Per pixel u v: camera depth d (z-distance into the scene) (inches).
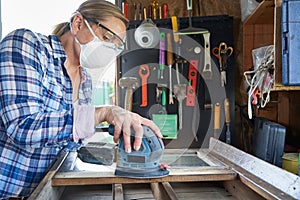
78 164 48.8
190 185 45.0
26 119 32.4
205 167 45.4
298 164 46.2
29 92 33.8
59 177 40.5
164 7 76.5
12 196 40.6
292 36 40.2
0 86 33.1
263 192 33.9
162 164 43.4
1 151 38.9
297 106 65.8
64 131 33.5
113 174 42.0
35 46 36.9
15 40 35.4
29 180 41.5
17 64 33.9
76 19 43.4
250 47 74.9
